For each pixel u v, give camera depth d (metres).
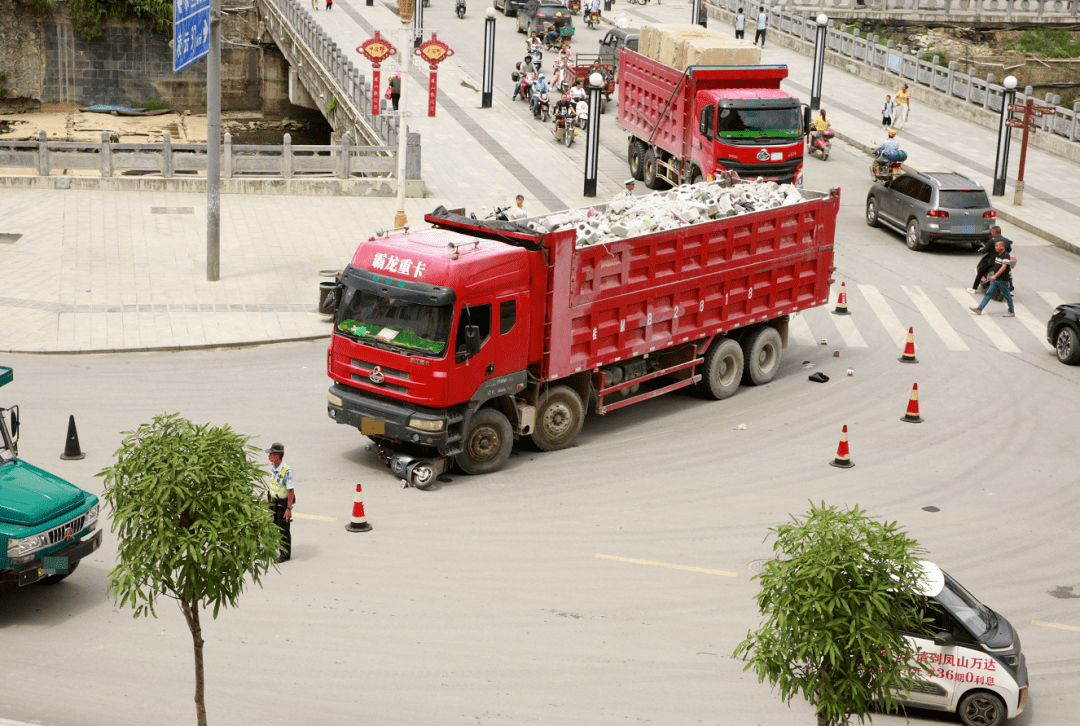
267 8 61.41
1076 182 37.25
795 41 57.44
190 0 23.05
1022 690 11.41
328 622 12.86
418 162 32.44
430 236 17.14
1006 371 22.56
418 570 14.20
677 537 15.41
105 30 65.12
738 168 30.20
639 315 18.62
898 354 23.36
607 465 17.81
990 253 26.00
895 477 17.69
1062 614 13.86
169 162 31.91
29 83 64.69
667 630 13.05
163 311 23.39
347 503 15.98
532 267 16.92
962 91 46.78
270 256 27.17
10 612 12.88
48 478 12.96
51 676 11.54
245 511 9.29
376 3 64.38
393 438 16.53
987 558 15.19
